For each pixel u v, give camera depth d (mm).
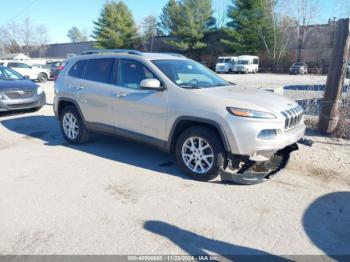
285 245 2818
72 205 3547
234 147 3805
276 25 42156
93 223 3178
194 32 47188
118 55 5145
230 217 3279
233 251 2742
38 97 9219
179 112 4180
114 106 5004
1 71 9547
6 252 2725
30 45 74812
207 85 4641
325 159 4914
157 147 4609
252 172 4035
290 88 14594
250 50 43938
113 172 4531
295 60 42344
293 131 4117
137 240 2895
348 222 3174
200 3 46625
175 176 4367
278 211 3391
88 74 5562
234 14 42938
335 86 5887
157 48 55312
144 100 4566
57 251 2734
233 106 3816
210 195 3773
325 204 3537
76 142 5914
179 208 3469
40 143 6129
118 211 3414
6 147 5863
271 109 3838
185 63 5129
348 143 5676
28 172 4547
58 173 4500
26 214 3352
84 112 5559
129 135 4910
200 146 4125
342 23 5602
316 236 2947
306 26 41125
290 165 4691
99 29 56031
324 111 6109
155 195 3789
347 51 5695
